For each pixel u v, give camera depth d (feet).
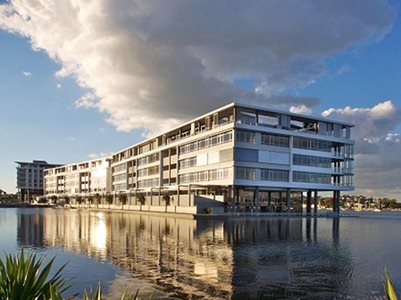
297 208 233.96
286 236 94.89
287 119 219.20
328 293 37.78
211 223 143.84
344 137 242.78
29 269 14.39
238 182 198.59
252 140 205.57
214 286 40.22
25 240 83.66
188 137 242.37
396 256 61.93
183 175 251.39
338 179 241.14
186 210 201.77
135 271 47.70
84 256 59.88
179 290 38.40
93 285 40.22
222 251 66.18
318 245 76.48
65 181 517.55
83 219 173.88
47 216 207.10
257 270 49.01
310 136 223.71
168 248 69.67
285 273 47.39
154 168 297.53
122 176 367.86
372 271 49.08
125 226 126.82
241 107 203.10
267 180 207.72
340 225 147.02
